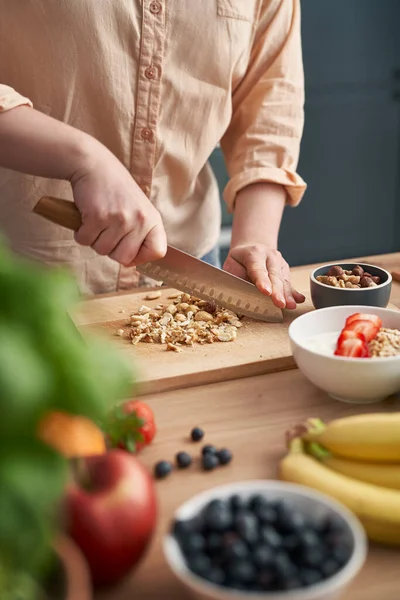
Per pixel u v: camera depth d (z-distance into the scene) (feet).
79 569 1.96
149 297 4.84
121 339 4.30
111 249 4.17
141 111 4.95
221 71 5.03
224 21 4.90
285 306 4.51
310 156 9.66
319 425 2.84
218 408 3.52
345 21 9.20
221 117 5.24
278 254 4.85
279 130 5.36
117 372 1.65
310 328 3.85
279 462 3.06
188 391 3.73
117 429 2.90
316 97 9.42
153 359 3.99
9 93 4.24
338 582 2.05
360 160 9.87
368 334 3.64
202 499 2.34
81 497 2.24
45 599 1.94
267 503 2.28
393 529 2.47
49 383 1.51
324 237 10.11
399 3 9.29
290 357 3.96
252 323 4.47
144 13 4.69
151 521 2.33
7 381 1.40
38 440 1.59
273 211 5.24
